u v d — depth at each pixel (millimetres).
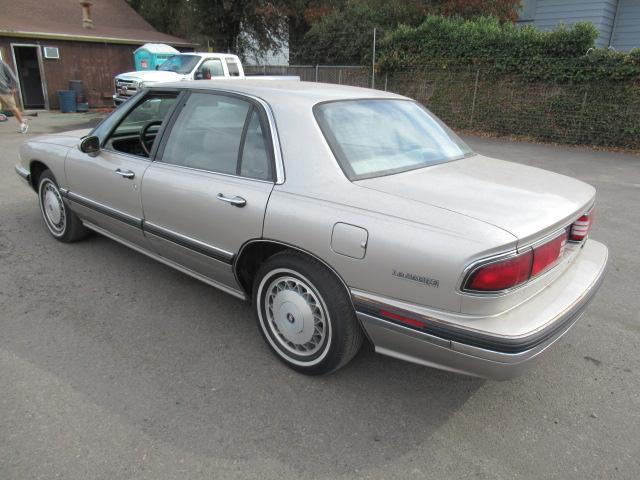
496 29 14031
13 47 16984
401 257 2395
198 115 3447
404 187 2688
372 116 3250
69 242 4938
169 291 4047
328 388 2938
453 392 2951
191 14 24438
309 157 2836
